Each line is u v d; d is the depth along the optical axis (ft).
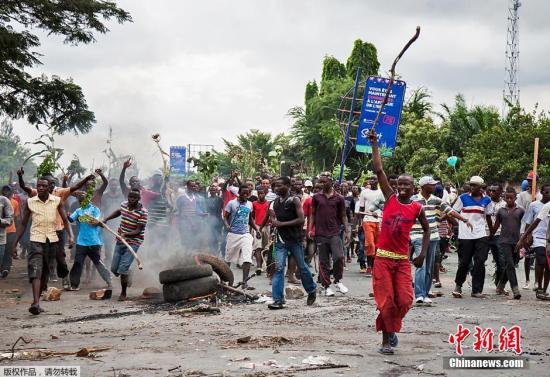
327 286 42.55
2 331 30.66
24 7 66.95
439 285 48.21
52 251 40.60
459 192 90.58
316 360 22.94
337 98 185.26
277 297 36.65
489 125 149.79
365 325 31.24
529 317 34.04
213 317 33.88
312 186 65.57
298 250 37.55
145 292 42.34
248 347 25.71
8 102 69.97
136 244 42.37
